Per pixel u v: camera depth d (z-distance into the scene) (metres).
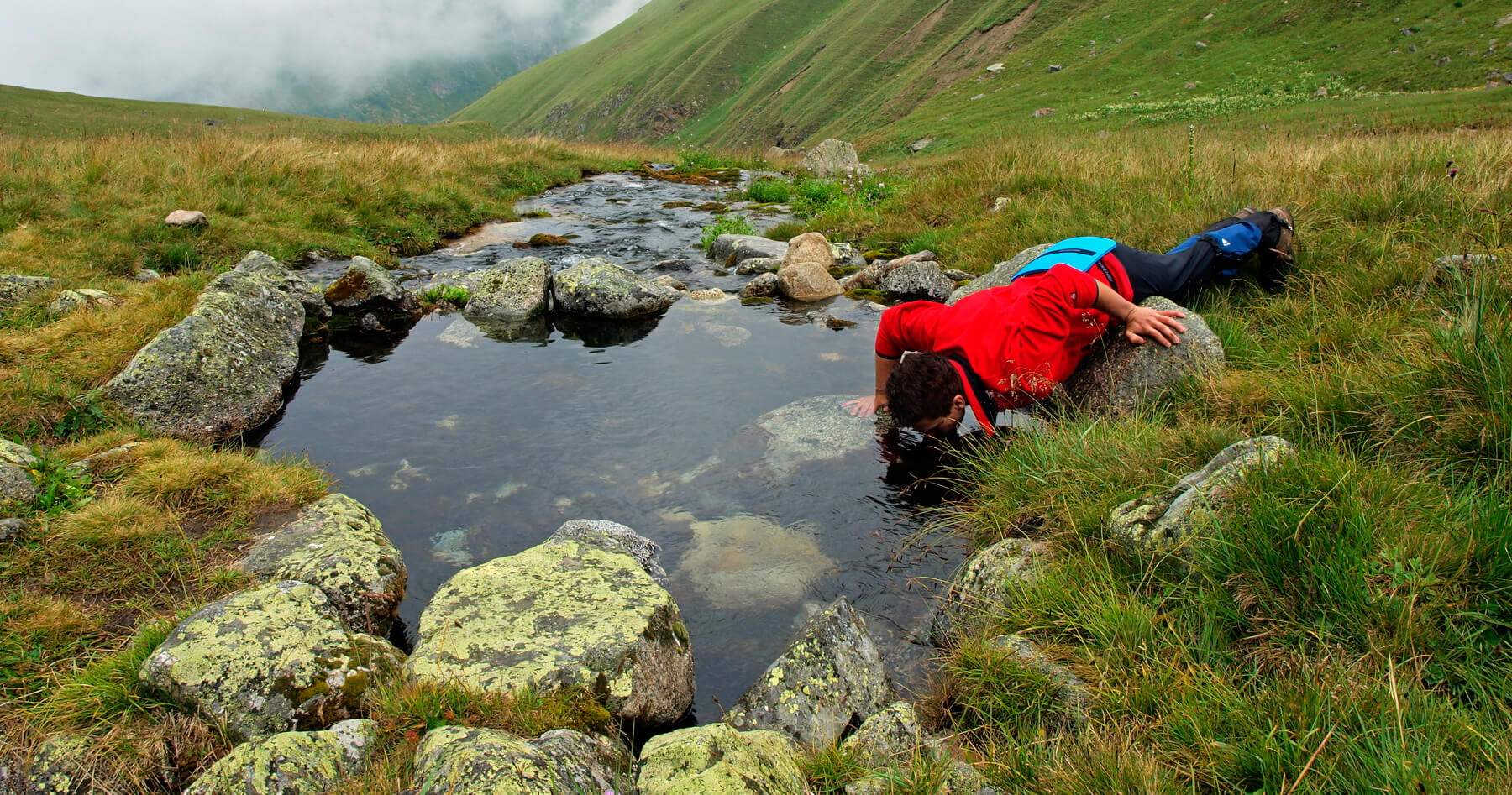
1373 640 2.24
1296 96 44.44
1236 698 2.22
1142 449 3.48
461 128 103.81
